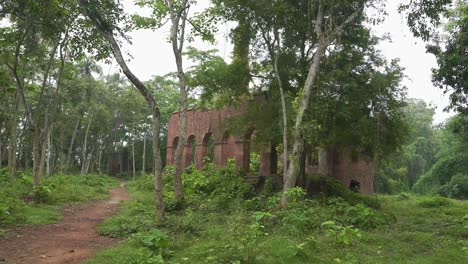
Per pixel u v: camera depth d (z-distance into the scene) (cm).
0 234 948
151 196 1928
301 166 1688
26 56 1731
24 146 3994
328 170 2272
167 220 1120
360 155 1964
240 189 1791
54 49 1792
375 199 1806
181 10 1517
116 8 1195
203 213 1326
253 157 2658
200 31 1669
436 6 1322
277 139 1723
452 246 902
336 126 1645
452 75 1549
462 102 1620
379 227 1105
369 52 1648
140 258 716
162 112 4906
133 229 1058
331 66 1570
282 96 1474
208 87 1809
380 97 1617
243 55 1747
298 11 1524
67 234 1030
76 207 1593
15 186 1803
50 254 809
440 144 5175
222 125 2005
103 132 4591
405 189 4362
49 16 1484
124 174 5609
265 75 1766
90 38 1584
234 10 1548
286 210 1129
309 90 1325
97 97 4053
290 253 738
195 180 2091
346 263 709
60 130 4138
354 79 1588
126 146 5962
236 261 684
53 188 1927
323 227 992
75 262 754
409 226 1191
